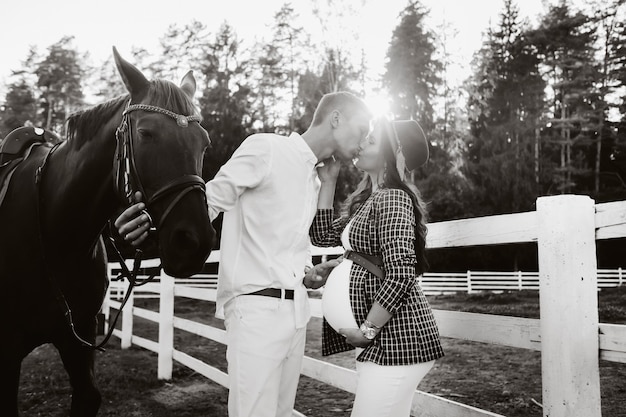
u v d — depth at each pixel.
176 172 1.95
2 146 2.81
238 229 1.95
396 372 1.79
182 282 18.52
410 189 1.94
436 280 19.55
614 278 18.23
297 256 1.96
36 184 2.52
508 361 5.96
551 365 1.75
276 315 1.85
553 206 1.76
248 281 1.86
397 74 32.97
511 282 17.81
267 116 34.12
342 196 23.34
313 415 4.11
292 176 1.92
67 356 2.66
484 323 2.11
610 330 1.68
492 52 37.94
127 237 1.96
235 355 1.85
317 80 28.23
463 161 30.48
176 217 1.89
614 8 37.81
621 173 35.06
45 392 5.00
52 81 40.62
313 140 2.03
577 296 1.72
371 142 2.01
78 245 2.50
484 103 35.03
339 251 2.97
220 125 28.64
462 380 5.07
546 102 36.62
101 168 2.35
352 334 1.81
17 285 2.47
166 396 4.84
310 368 3.05
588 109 35.72
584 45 36.84
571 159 35.53
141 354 7.04
